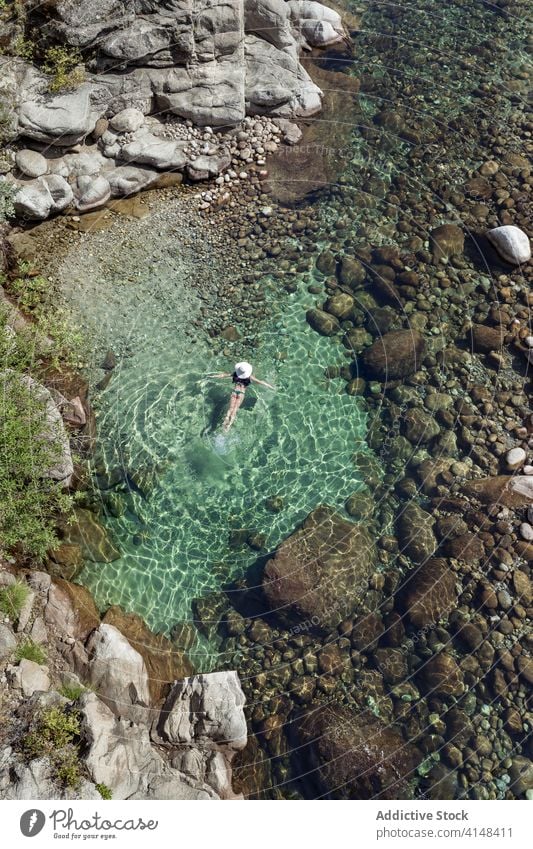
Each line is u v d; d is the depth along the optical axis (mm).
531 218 13297
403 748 9008
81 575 10219
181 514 10914
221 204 13602
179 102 13711
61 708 8562
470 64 15578
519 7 16484
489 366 11891
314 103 14461
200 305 12562
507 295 12477
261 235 13258
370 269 12812
